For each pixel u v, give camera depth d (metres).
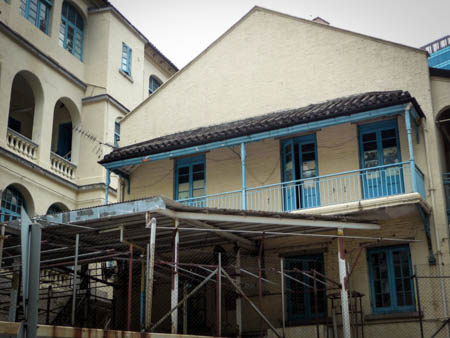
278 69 20.39
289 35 20.53
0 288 15.73
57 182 24.39
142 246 16.31
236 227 15.15
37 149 23.67
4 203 21.53
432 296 15.44
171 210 13.70
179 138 19.30
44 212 23.33
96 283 19.78
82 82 27.00
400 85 18.03
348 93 18.86
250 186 18.89
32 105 26.31
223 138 17.86
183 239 16.05
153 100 22.47
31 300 5.66
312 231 16.30
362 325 15.37
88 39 28.17
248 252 17.56
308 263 17.25
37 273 5.72
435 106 17.41
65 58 26.30
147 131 22.17
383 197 15.79
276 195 18.33
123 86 28.48
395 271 16.17
